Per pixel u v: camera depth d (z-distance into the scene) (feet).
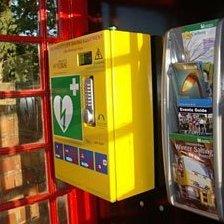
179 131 6.15
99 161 6.61
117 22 7.66
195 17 6.25
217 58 5.38
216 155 5.49
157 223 7.29
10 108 8.10
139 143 6.73
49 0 8.41
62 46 7.29
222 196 5.59
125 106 6.50
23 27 8.14
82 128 6.93
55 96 7.67
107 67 6.25
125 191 6.59
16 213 8.38
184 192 6.22
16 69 8.08
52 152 8.62
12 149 8.12
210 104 5.58
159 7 6.77
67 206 9.10
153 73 6.83
